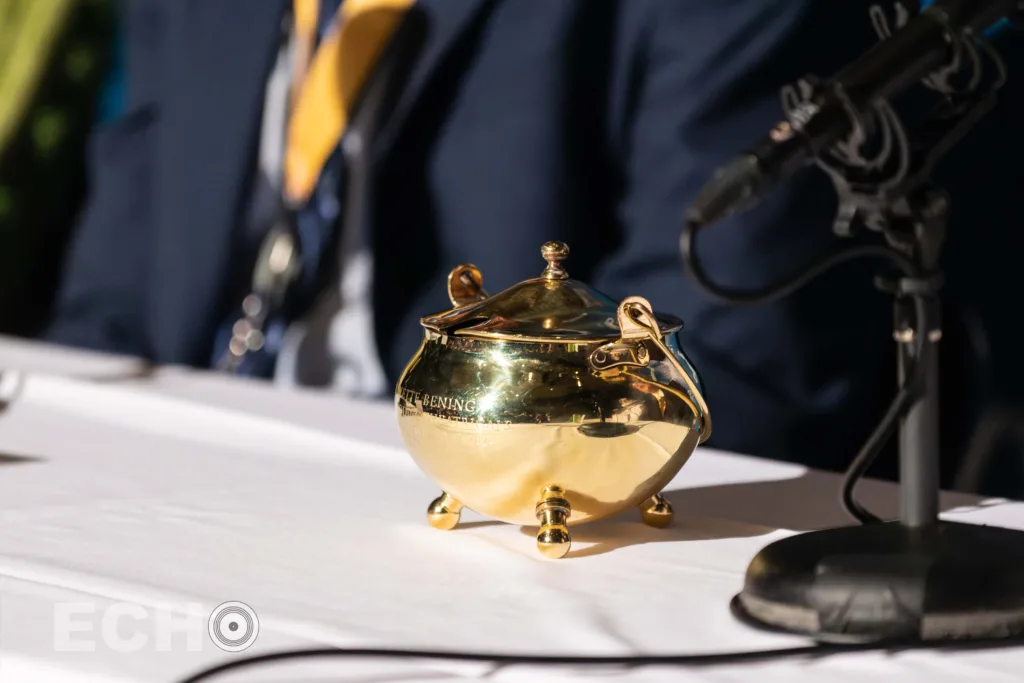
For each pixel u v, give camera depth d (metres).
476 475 1.58
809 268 1.54
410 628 1.49
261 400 2.02
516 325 1.58
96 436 1.87
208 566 1.57
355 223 3.11
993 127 2.73
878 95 1.51
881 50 1.51
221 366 3.26
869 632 1.46
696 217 1.51
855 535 1.52
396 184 3.07
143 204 3.51
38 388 1.99
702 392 1.61
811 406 2.57
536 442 1.57
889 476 2.62
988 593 1.47
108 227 3.49
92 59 4.77
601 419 1.57
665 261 2.67
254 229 3.29
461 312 1.61
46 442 1.85
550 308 1.59
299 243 3.13
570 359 1.58
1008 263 2.72
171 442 1.85
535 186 2.96
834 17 2.70
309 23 3.21
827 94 1.50
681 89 2.71
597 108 3.01
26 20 4.62
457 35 3.02
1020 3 1.54
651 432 1.58
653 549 1.60
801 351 2.57
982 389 2.62
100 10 4.76
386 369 3.02
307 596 1.53
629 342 1.58
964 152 2.72
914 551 1.49
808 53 2.68
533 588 1.54
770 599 1.49
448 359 1.59
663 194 2.71
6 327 4.71
